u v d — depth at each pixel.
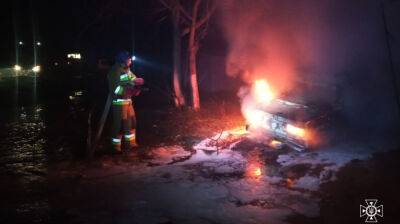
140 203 5.80
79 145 9.06
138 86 8.63
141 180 6.71
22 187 6.46
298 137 7.98
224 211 5.53
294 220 5.25
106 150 8.60
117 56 8.27
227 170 7.18
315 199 5.90
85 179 6.79
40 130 10.68
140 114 12.49
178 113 12.23
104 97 16.67
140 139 9.49
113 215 5.43
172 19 12.71
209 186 6.43
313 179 6.65
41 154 8.38
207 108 12.90
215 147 8.65
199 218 5.32
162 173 7.04
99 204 5.79
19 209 5.64
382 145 8.34
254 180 6.69
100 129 8.04
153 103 14.58
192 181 6.65
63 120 12.03
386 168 7.02
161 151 8.39
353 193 6.06
